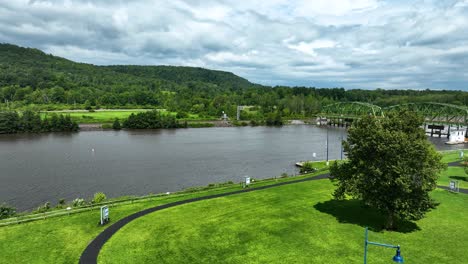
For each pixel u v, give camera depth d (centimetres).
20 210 5606
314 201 4994
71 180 7494
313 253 3309
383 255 3278
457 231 3878
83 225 3969
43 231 3781
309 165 8306
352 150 4022
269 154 11306
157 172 8425
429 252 3347
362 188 3828
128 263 3100
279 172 8631
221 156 10806
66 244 3466
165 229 3875
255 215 4366
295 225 4025
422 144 3631
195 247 3428
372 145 3753
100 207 4250
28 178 7600
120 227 3922
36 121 16438
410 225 4053
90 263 3092
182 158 10331
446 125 16950
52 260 3145
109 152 11188
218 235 3722
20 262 3103
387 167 3612
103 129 18138
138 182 7444
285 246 3462
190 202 4916
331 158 10656
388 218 3931
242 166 9338
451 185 5666
